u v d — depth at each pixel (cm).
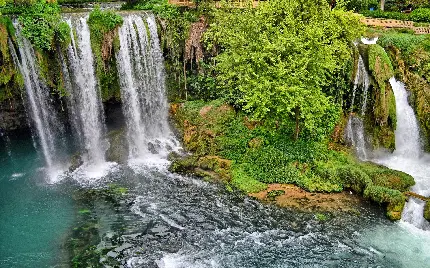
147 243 2103
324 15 2705
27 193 2541
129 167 2831
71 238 2138
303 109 2456
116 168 2820
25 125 3016
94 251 2044
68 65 2812
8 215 2331
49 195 2516
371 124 2978
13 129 3027
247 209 2378
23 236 2162
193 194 2519
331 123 2888
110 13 2941
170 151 3006
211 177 2677
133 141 3072
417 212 2289
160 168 2812
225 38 2877
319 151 2753
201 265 1956
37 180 2683
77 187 2598
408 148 3030
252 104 2483
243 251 2055
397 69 3108
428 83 3059
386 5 4500
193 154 2934
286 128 2842
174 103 3259
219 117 3002
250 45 2584
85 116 3000
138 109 3203
